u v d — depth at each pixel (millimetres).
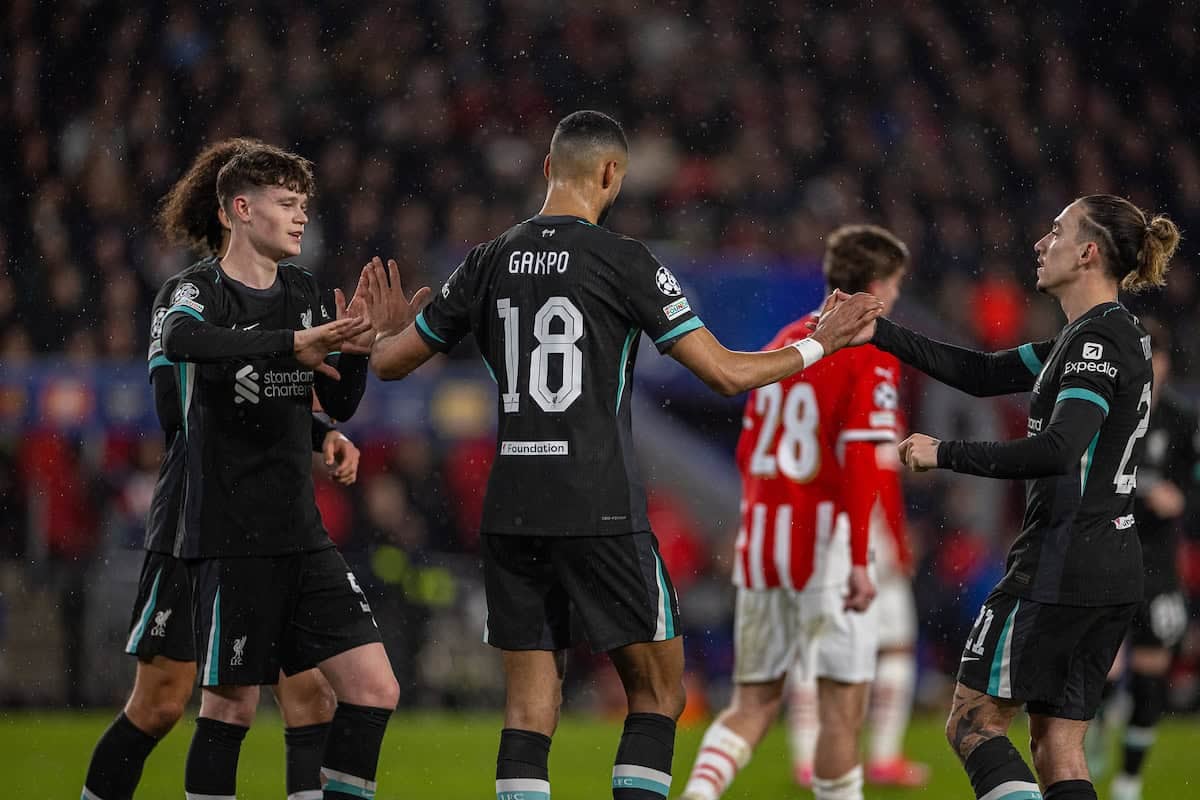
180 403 15547
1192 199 66000
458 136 61000
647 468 43031
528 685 14383
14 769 24953
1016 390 16469
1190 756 29750
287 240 15758
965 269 59750
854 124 64938
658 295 13953
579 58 64625
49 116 59219
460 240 54812
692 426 43625
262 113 60062
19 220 54188
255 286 15789
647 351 43656
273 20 62812
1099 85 68875
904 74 67500
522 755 14055
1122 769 23625
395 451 39750
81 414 37500
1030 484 15180
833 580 19281
